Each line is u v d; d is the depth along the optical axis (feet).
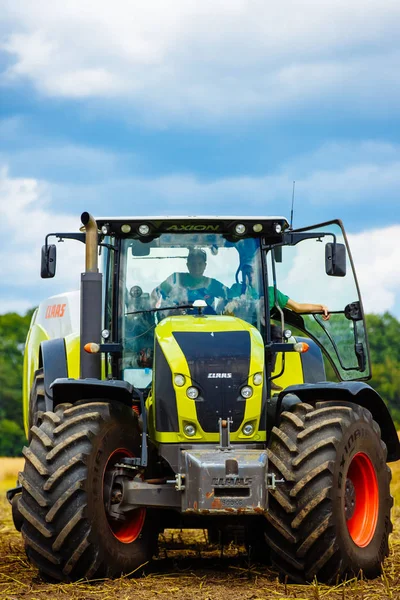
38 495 34.88
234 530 38.88
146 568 37.45
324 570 35.35
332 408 36.81
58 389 37.65
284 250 43.24
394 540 48.47
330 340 42.50
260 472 34.06
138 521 37.55
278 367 44.19
